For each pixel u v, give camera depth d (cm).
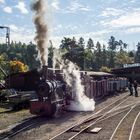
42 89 2128
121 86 5094
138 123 1956
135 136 1558
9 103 2734
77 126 1852
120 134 1616
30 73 4238
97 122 2005
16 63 8081
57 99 2241
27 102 2866
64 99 2394
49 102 2133
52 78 2262
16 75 4316
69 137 1542
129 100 3572
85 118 2177
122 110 2645
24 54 16162
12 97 2733
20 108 2770
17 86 4294
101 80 3753
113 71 7781
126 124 1922
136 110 2616
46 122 2008
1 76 5166
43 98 2145
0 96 3062
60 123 1969
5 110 2691
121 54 16950
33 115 2325
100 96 3731
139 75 7569
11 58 15375
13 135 1616
